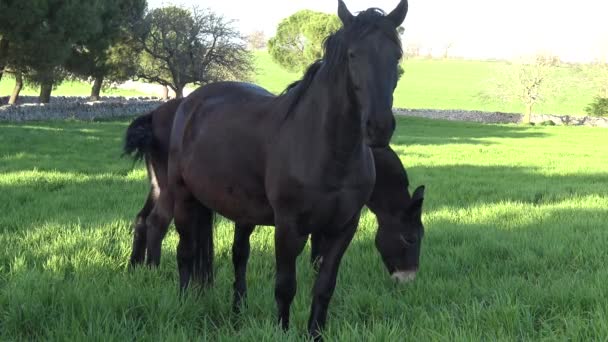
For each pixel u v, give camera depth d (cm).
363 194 421
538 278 600
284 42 6731
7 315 457
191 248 550
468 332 426
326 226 421
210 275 562
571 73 6856
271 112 442
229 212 482
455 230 846
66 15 2973
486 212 1026
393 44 361
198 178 492
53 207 952
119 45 4775
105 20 3759
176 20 4903
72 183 1225
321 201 406
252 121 453
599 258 682
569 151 2912
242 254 522
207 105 518
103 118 3925
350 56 365
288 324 441
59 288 498
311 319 441
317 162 400
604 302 497
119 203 1015
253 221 475
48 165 1465
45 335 432
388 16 383
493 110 7700
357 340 410
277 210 423
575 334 425
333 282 437
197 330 464
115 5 3800
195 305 491
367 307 519
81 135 2353
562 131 4953
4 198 1008
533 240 782
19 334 434
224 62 5116
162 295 495
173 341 406
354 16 383
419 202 557
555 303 514
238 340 416
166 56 5028
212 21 5006
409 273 576
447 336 409
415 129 4591
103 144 2042
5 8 2686
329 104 392
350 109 382
